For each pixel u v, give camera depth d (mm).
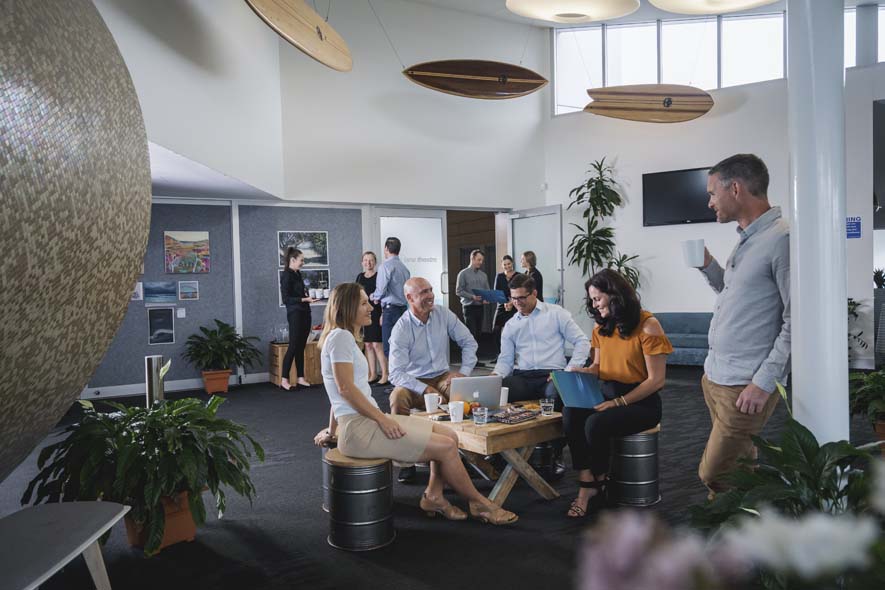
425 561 2344
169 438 2322
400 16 7320
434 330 3545
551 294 7961
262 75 5941
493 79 6840
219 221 6637
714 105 7391
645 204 7742
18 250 770
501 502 2803
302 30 4969
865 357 6566
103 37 1028
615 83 8148
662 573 170
